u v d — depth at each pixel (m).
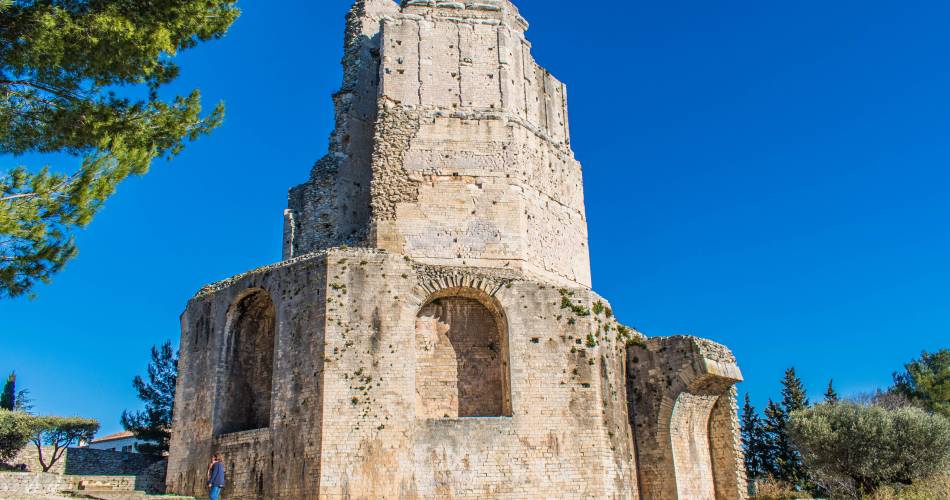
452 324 29.84
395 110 32.81
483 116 33.28
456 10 34.97
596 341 29.45
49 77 18.36
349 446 25.78
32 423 45.53
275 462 26.78
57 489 27.88
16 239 16.23
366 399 26.41
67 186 16.56
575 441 27.72
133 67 18.89
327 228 33.97
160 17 19.16
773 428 58.19
